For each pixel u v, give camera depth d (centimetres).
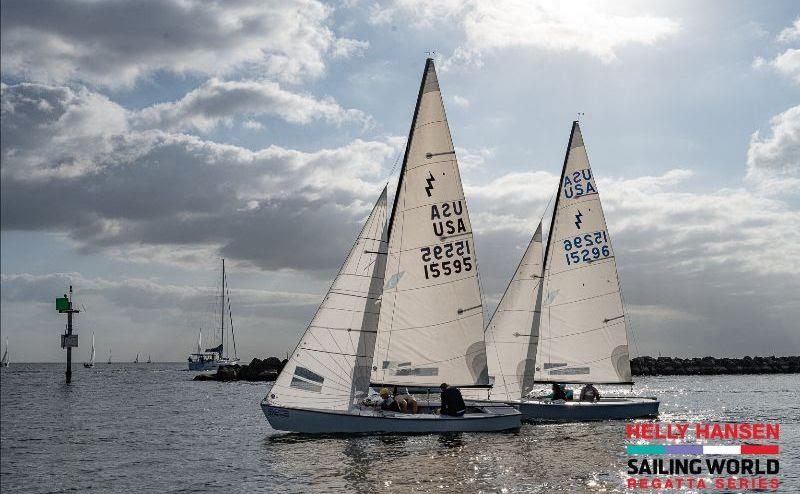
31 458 3189
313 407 3253
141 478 2670
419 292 3472
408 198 3503
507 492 2250
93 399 7500
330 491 2300
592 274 4425
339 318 3334
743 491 2289
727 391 8131
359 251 3403
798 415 4775
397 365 3409
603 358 4381
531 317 4325
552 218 4425
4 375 17512
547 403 4097
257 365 13575
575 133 4472
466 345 3522
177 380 13450
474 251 3578
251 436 3822
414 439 3206
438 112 3541
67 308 10119
